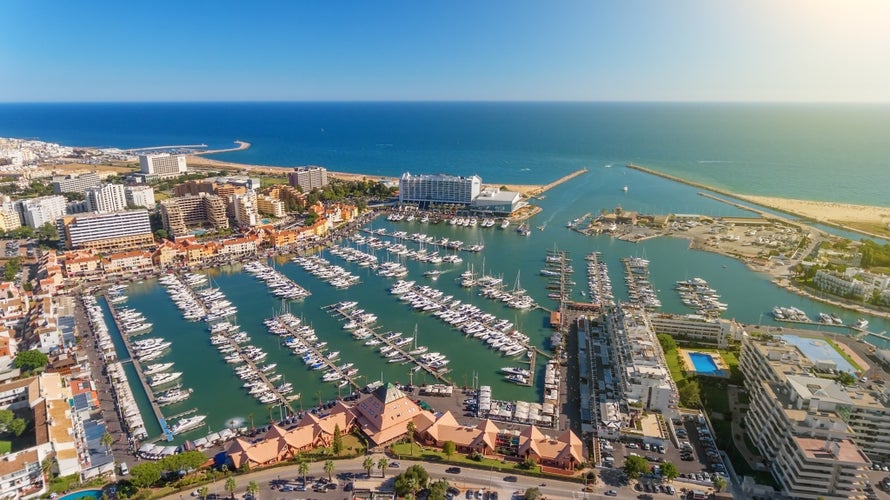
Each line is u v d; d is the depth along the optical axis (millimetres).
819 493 172500
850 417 189750
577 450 194375
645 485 181875
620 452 199500
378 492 177375
